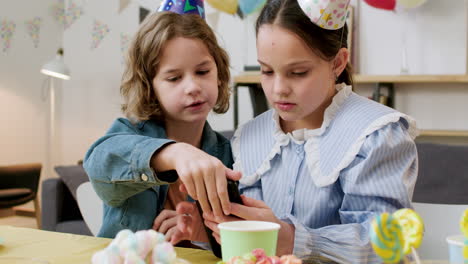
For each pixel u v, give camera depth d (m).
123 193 0.98
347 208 0.96
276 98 0.94
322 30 0.93
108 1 4.91
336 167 0.97
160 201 1.14
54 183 2.88
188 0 1.22
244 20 3.82
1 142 4.84
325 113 1.04
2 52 4.82
